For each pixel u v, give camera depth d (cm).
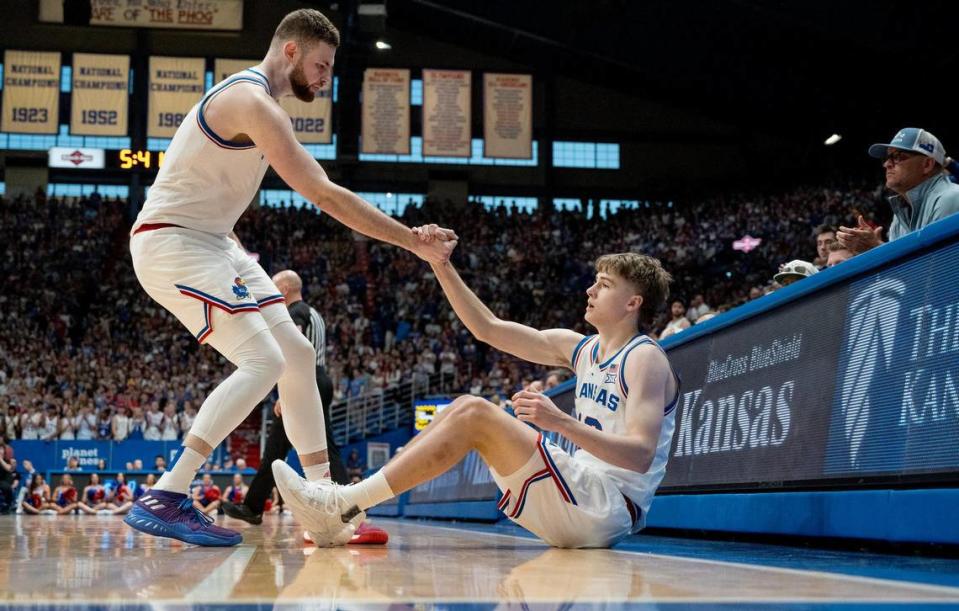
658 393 244
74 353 1923
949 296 214
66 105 2166
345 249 2289
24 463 1409
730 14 1738
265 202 2427
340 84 2195
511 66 2536
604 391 256
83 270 2144
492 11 1978
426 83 2255
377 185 2464
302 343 299
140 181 2322
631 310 258
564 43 2039
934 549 218
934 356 216
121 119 2147
